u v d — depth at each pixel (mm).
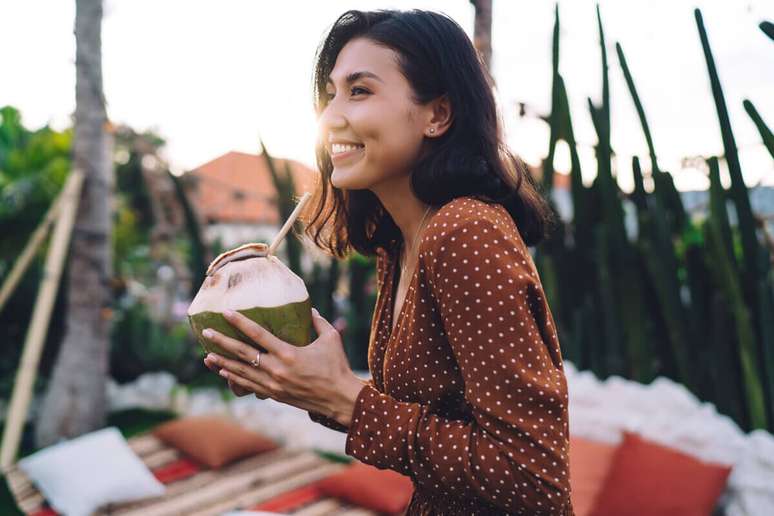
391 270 1283
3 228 5926
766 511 2799
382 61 1034
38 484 3367
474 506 1051
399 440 938
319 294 4910
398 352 1043
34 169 6410
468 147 1041
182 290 7543
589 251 3832
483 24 3857
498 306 876
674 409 3281
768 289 3137
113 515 3135
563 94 3717
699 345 3406
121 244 6887
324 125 1072
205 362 1050
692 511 2689
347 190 1335
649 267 3445
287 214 4715
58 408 5184
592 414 3467
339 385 979
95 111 5324
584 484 2934
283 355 964
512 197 1073
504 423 863
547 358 891
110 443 3533
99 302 5324
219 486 3496
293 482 3572
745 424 3287
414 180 1038
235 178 10945
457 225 917
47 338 6188
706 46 3051
